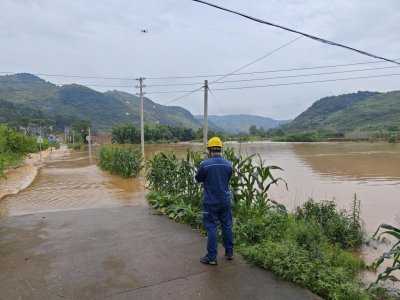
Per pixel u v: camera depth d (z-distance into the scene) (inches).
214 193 173.5
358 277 219.5
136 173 680.4
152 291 143.9
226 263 174.9
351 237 321.7
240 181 266.1
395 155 1649.9
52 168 915.4
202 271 164.6
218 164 175.2
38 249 194.2
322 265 164.9
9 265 170.9
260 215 239.8
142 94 944.9
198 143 2657.5
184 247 198.4
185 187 319.6
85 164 1059.3
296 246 186.7
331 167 1093.1
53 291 143.6
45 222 254.2
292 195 560.4
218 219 179.0
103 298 137.9
